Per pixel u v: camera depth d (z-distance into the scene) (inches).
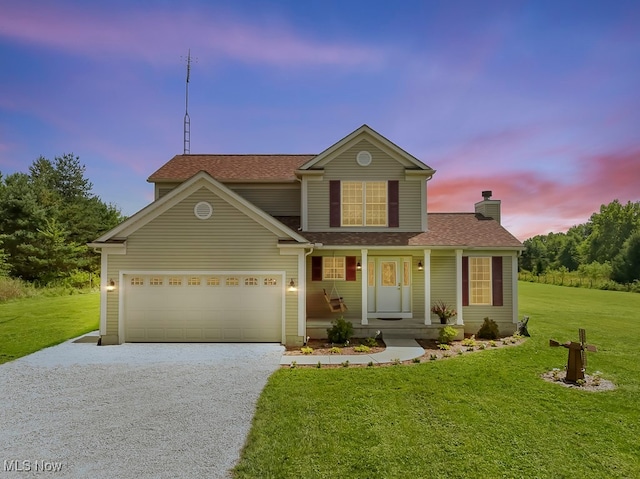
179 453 189.9
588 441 203.0
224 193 441.7
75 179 1800.0
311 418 230.4
